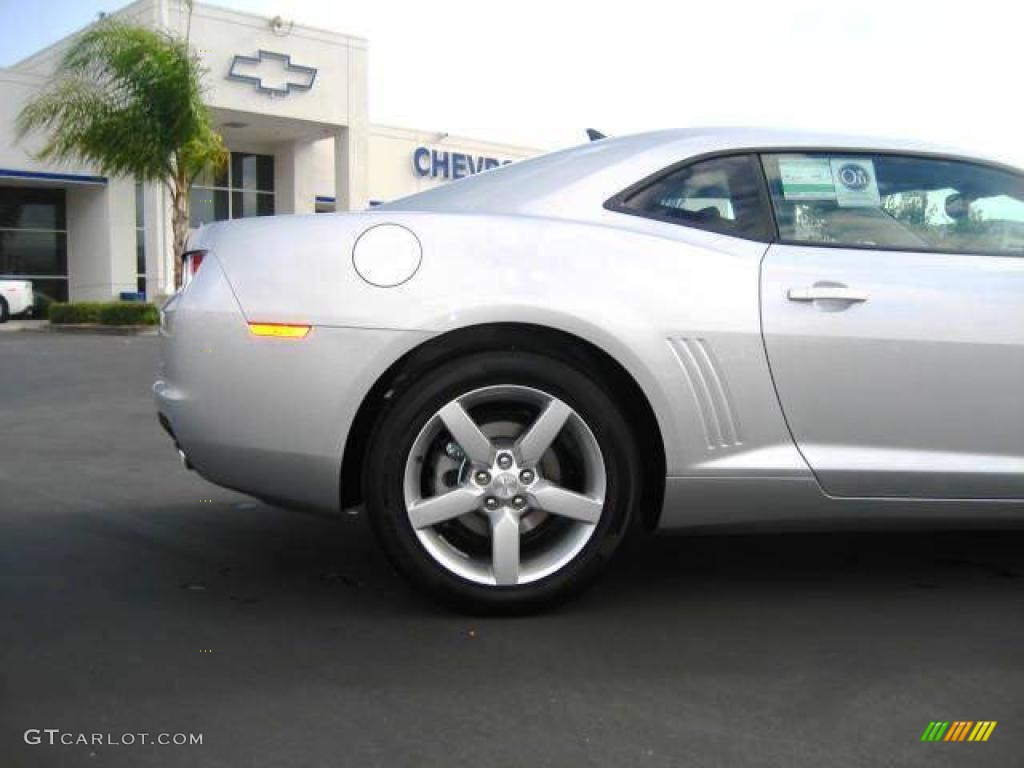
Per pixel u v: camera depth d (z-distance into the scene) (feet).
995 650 9.96
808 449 10.90
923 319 10.95
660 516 10.98
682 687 9.01
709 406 10.68
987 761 7.71
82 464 19.53
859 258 11.26
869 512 11.18
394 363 10.44
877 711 8.55
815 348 10.78
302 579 12.07
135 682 9.02
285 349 10.23
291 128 88.22
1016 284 11.32
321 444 10.25
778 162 11.72
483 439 10.36
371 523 10.39
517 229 10.68
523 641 10.07
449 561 10.48
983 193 12.07
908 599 11.55
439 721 8.30
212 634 10.21
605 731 8.15
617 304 10.47
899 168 11.97
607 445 10.50
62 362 41.98
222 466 10.55
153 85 61.36
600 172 11.46
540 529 10.87
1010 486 11.18
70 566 12.55
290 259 10.44
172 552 13.20
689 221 11.29
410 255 10.40
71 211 88.89
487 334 10.46
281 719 8.32
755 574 12.48
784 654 9.81
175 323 10.71
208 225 11.41
